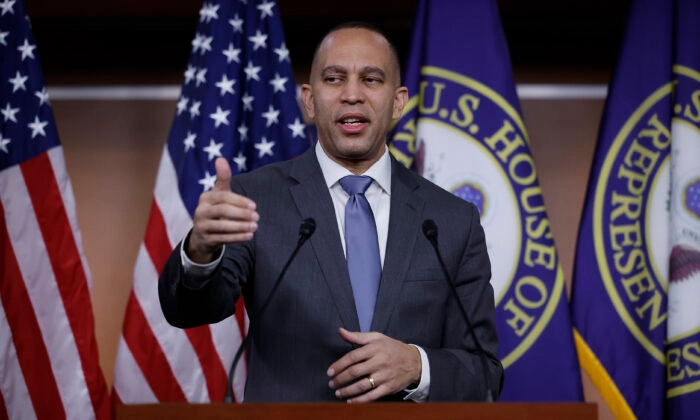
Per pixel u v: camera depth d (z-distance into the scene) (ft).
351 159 15.48
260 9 24.62
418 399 13.73
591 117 28.76
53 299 23.35
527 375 23.35
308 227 14.17
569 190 28.58
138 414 10.64
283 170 15.69
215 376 23.41
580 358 23.93
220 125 23.66
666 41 24.70
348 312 14.19
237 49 24.22
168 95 28.76
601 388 23.72
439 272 14.82
